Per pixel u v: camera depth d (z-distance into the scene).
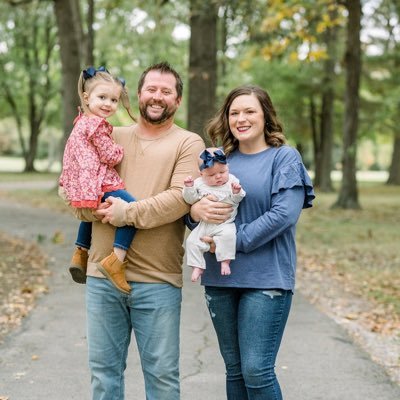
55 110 49.41
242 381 3.62
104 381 3.50
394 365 5.35
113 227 3.45
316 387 4.75
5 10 24.72
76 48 21.69
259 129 3.53
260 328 3.41
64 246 11.71
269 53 14.90
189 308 7.16
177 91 3.48
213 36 16.08
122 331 3.53
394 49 25.62
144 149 3.48
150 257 3.42
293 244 3.57
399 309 7.40
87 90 3.53
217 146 3.77
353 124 20.86
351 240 13.38
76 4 21.48
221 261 3.40
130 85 28.11
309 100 33.25
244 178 3.49
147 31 22.48
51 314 6.80
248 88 3.57
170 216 3.36
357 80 20.59
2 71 43.22
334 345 5.86
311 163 61.31
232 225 3.42
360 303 7.75
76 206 3.37
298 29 14.37
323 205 22.66
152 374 3.49
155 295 3.43
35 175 44.12
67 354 5.42
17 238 12.71
